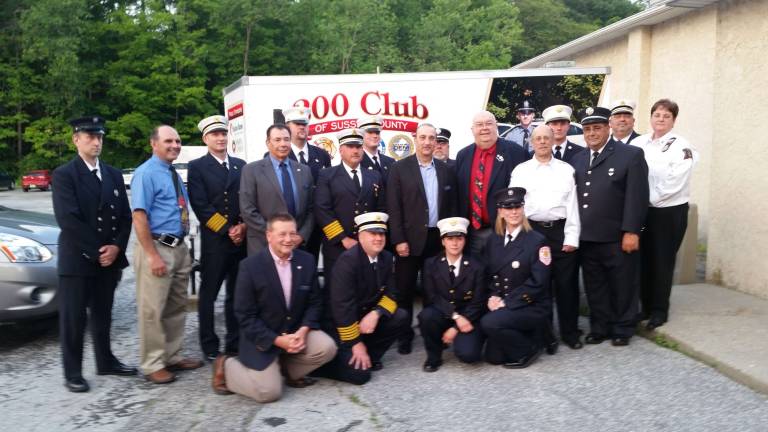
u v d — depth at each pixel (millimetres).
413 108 8375
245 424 3609
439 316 4438
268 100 8117
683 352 4605
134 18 35469
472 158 5215
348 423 3596
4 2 35875
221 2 33969
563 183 4848
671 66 10711
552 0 55312
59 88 33844
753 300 5656
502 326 4332
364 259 4367
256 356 3967
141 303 4289
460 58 41344
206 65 35406
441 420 3602
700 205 9844
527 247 4457
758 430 3375
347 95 8242
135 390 4188
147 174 4301
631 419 3541
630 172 4707
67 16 33156
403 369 4543
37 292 4945
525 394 3955
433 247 5094
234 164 4969
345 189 4949
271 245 4105
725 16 6051
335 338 4617
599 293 4941
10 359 4848
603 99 9055
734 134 6008
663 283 5023
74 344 4168
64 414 3785
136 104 33250
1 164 34844
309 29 37156
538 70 8773
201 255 4809
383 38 39375
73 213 4105
